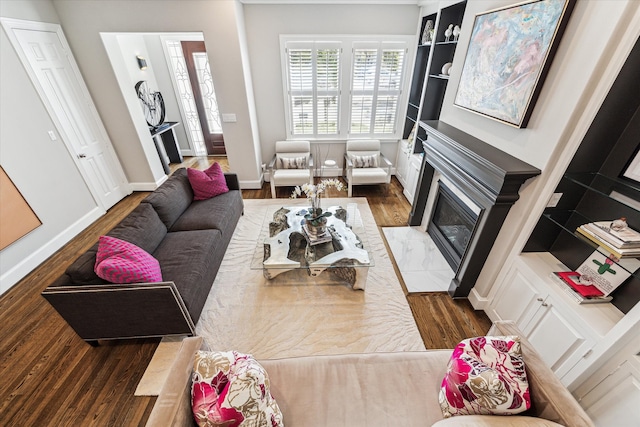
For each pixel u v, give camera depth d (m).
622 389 1.35
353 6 3.74
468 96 2.31
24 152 2.82
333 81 4.23
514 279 1.99
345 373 1.49
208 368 1.23
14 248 2.70
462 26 2.42
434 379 1.47
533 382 1.23
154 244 2.42
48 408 1.74
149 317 1.93
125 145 4.07
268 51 3.98
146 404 1.76
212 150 5.97
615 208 1.55
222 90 3.82
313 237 2.51
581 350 1.50
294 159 4.32
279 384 1.44
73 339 2.15
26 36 2.87
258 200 4.19
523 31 1.70
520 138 1.84
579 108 1.46
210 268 2.46
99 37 3.37
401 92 4.38
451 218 2.89
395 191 4.47
